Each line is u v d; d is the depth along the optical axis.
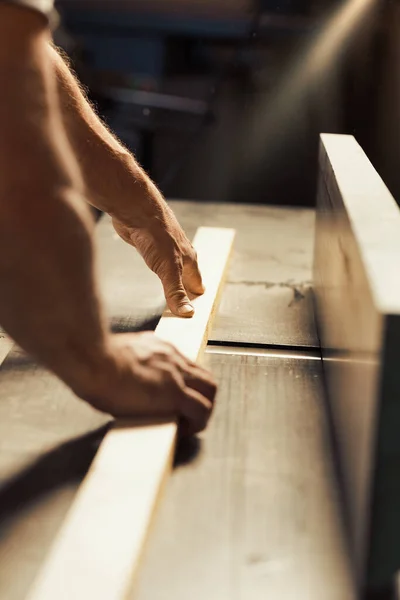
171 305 1.21
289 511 0.80
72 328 0.75
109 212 1.23
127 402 0.86
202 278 1.38
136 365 0.87
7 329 0.74
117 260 1.59
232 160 2.40
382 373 0.64
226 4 2.44
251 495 0.83
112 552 0.68
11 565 0.72
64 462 0.89
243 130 2.36
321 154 1.35
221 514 0.80
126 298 1.39
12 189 0.68
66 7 2.62
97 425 0.98
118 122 2.66
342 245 0.95
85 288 0.74
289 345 1.21
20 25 0.67
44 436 0.95
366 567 0.69
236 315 1.33
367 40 2.13
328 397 1.04
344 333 0.89
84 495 0.76
